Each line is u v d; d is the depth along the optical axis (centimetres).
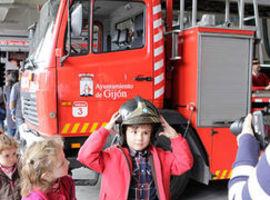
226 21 503
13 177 248
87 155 224
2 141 246
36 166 192
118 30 451
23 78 521
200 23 466
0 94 935
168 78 487
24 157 200
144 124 220
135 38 455
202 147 451
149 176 225
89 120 436
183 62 467
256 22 505
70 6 427
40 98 434
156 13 454
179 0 529
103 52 440
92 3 437
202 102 449
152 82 454
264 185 108
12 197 245
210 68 449
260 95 474
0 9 1224
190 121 454
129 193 222
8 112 830
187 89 461
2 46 1111
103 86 439
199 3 565
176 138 230
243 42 461
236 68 460
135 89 449
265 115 159
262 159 111
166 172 228
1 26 1409
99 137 226
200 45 443
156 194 224
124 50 448
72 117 430
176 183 453
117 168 223
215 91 453
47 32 452
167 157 232
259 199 109
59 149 200
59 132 427
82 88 432
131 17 455
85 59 434
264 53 586
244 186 118
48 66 424
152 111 221
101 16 447
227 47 454
